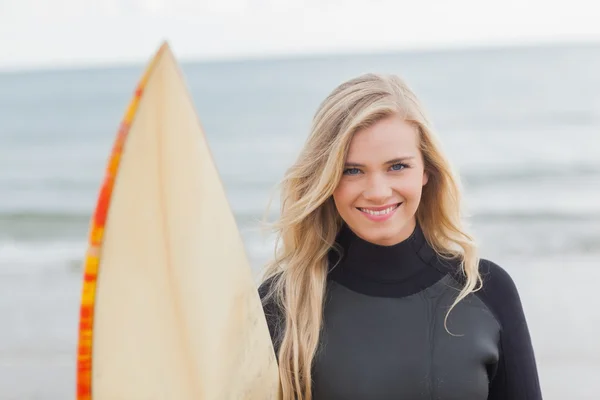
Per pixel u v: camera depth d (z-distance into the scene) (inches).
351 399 88.9
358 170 85.9
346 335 91.4
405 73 1137.4
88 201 642.8
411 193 86.0
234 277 71.1
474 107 875.4
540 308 355.9
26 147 858.1
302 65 1254.3
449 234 95.0
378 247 92.5
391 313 91.7
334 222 95.5
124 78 1325.0
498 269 95.7
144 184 59.7
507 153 663.8
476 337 89.9
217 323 67.6
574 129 737.6
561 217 506.0
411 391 88.4
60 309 395.5
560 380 289.3
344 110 86.0
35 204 630.5
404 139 85.0
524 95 919.0
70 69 1328.7
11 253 512.1
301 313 92.5
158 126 61.1
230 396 69.4
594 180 585.9
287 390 89.0
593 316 343.6
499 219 506.6
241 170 692.7
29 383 309.3
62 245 533.3
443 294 92.7
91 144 876.6
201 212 65.9
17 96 1210.6
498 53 1114.7
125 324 58.0
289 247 97.1
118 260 57.6
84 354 55.7
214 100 1052.5
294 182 92.7
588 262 427.5
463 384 88.4
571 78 984.9
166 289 61.5
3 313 387.9
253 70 1234.0
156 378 60.2
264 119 925.8
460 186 94.3
